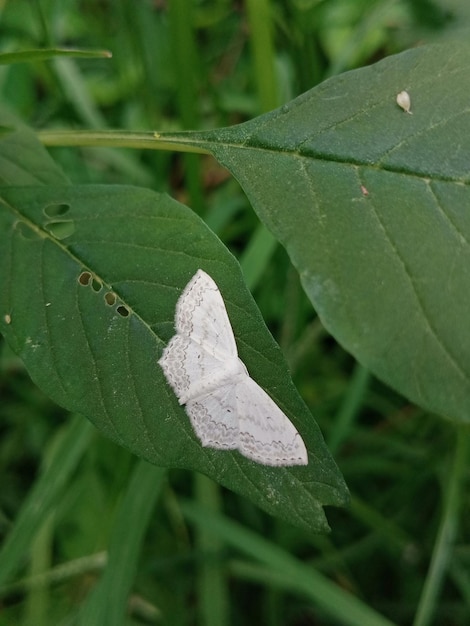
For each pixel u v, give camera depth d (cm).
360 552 12
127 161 15
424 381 5
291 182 6
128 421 6
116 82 16
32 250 6
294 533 13
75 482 13
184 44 12
